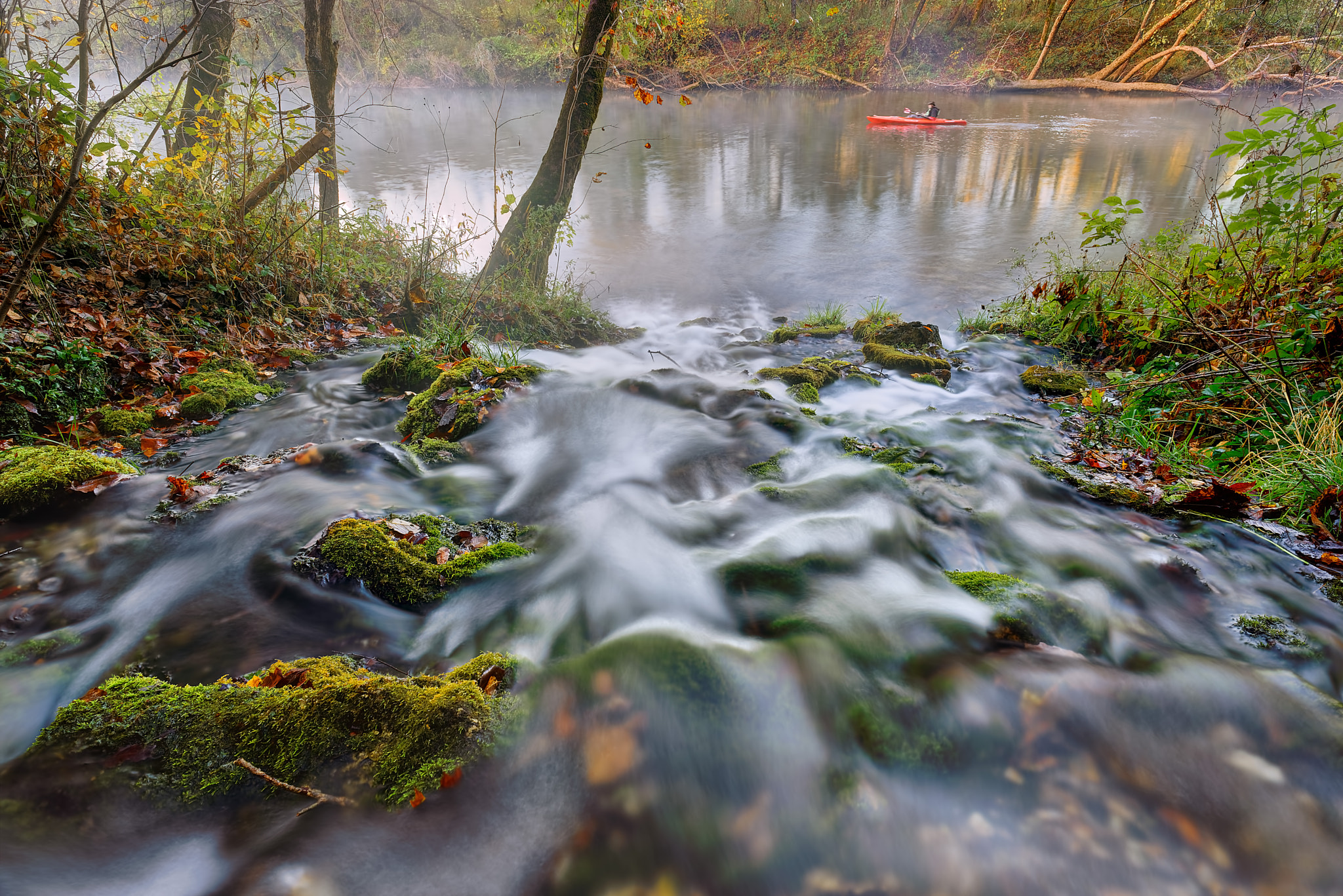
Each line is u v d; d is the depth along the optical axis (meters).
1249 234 6.50
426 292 7.84
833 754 2.02
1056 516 3.67
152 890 1.54
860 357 7.40
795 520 3.41
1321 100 17.94
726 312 10.70
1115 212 6.93
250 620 2.52
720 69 39.47
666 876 1.69
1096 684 2.27
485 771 1.84
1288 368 4.49
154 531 3.08
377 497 3.52
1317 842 1.85
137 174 6.82
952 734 2.10
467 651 2.44
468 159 21.27
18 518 3.10
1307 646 2.62
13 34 7.13
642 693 2.12
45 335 4.41
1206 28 31.89
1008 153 21.86
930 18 39.62
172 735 1.90
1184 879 1.75
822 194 17.83
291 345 6.19
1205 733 2.13
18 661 2.29
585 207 16.95
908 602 2.73
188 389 4.94
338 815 1.72
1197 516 3.64
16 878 1.52
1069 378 6.30
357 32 16.92
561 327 8.53
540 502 3.67
